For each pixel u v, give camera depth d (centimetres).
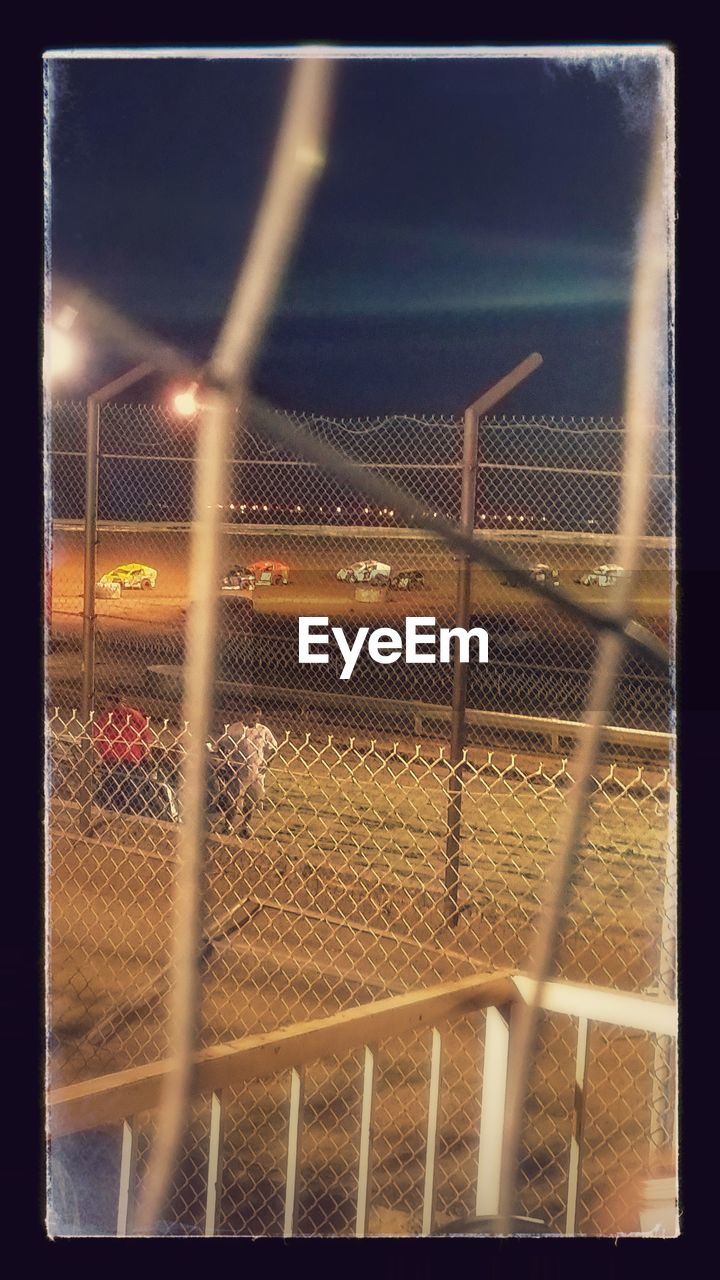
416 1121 371
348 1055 414
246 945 475
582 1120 295
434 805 661
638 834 550
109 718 600
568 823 348
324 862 561
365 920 506
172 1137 327
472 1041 425
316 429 598
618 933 479
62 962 457
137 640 714
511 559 368
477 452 527
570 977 439
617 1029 416
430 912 514
